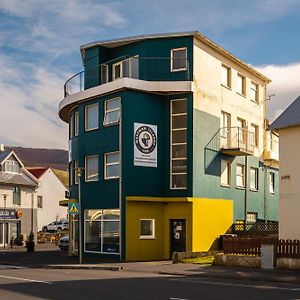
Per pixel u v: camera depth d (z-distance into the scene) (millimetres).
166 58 29188
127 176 27594
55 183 72000
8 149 54531
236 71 34000
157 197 28422
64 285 15727
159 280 17547
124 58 30453
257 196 36094
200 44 29703
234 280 17969
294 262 20391
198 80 29250
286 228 22953
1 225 49375
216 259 22750
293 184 22906
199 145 29016
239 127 31672
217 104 31094
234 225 31609
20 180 52344
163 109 29266
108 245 28328
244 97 35000
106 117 29234
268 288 15273
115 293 13727
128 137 27844
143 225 28172
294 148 23062
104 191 28812
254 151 36000
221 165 31406
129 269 22219
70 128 34438
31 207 53312
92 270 22750
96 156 29938
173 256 24688
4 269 23719
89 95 30016
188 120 28562
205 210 29047
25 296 13172
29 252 37031
